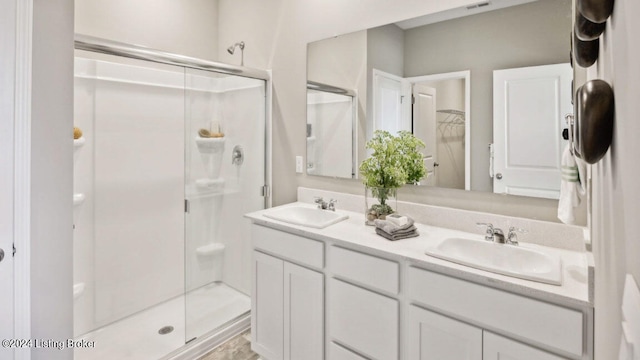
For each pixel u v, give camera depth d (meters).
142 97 2.54
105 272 2.39
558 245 1.51
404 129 1.98
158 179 2.66
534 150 1.59
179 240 2.82
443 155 1.86
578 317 1.04
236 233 2.65
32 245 1.42
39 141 1.43
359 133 2.17
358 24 2.15
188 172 2.41
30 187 1.40
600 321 0.72
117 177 2.43
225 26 3.01
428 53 1.89
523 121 1.62
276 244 1.93
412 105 1.95
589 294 1.00
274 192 2.68
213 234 2.54
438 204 1.90
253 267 2.07
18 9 1.34
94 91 2.29
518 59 1.62
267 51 2.68
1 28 1.32
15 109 1.35
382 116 2.06
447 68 1.83
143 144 2.56
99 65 2.30
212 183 2.53
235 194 2.64
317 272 1.74
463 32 1.77
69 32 1.49
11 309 1.37
